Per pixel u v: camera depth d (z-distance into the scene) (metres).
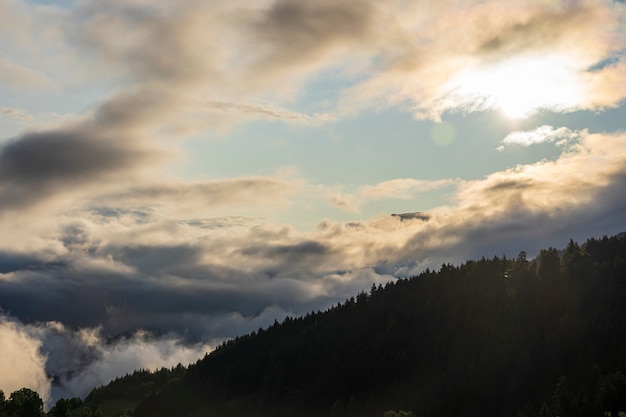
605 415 178.50
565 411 191.50
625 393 187.88
